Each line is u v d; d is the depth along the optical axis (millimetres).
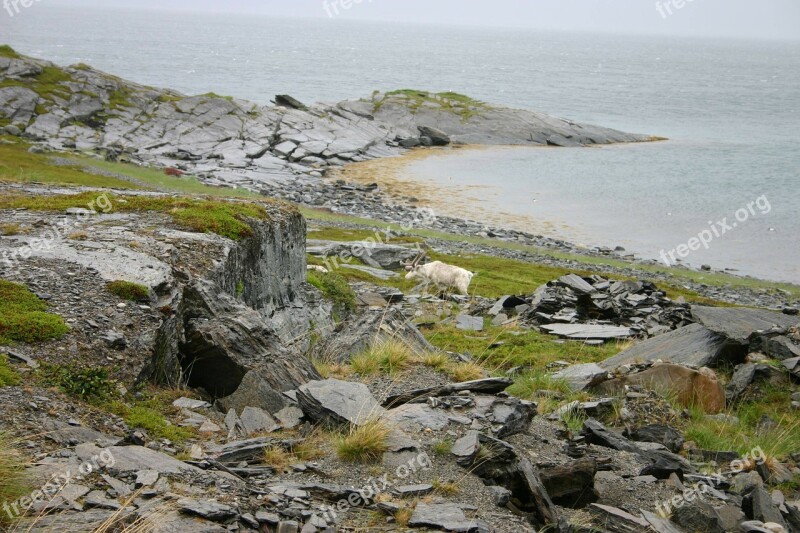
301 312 19531
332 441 9609
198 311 12555
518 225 66562
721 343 19047
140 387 10391
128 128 95812
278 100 120000
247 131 102125
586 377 15836
